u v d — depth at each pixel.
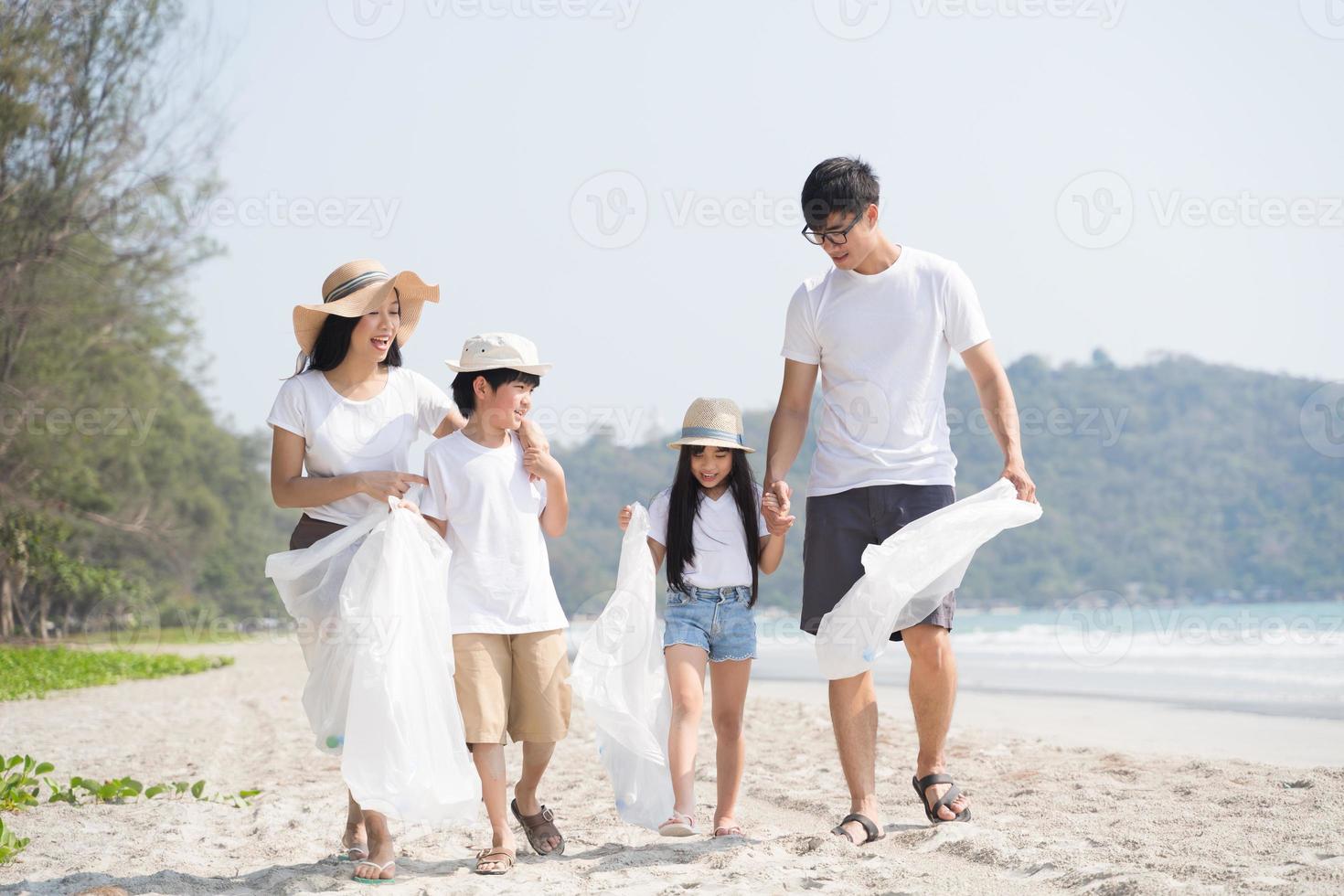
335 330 5.98
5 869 6.09
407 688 5.52
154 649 49.41
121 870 6.02
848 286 6.48
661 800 6.43
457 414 6.48
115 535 50.94
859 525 6.41
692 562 6.54
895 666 23.30
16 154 29.62
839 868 5.55
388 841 5.76
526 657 6.06
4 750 12.47
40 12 28.59
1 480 37.66
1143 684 17.77
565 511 6.28
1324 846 5.54
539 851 6.29
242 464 109.06
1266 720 12.30
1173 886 4.76
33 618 48.75
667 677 6.60
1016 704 15.48
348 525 5.95
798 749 10.86
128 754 11.97
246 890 5.59
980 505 6.27
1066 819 6.63
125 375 45.34
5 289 31.25
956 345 6.49
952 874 5.41
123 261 32.34
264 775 10.21
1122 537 100.38
